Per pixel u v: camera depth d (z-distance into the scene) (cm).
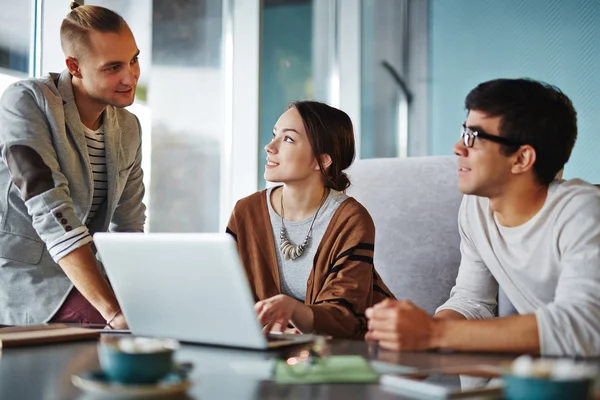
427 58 445
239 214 194
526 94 146
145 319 129
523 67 422
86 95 207
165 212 349
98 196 215
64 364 103
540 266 147
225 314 117
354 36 450
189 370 97
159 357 84
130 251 122
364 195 237
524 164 146
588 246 135
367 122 453
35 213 180
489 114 148
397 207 232
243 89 381
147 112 337
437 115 444
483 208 159
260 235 191
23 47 258
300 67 417
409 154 448
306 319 156
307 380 92
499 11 427
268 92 392
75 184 203
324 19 439
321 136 188
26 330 132
